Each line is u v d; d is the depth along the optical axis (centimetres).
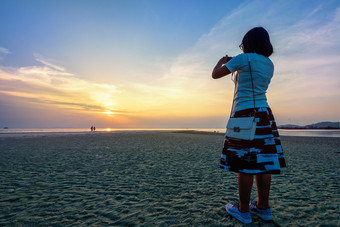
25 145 942
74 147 866
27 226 156
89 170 393
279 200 223
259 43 156
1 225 157
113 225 158
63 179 318
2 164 451
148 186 280
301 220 168
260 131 145
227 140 161
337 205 206
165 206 202
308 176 353
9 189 260
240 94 157
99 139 1446
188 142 1239
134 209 194
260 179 163
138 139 1487
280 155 157
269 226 155
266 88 159
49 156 588
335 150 876
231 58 174
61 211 188
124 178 329
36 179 316
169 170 400
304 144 1214
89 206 202
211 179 326
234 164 151
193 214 180
